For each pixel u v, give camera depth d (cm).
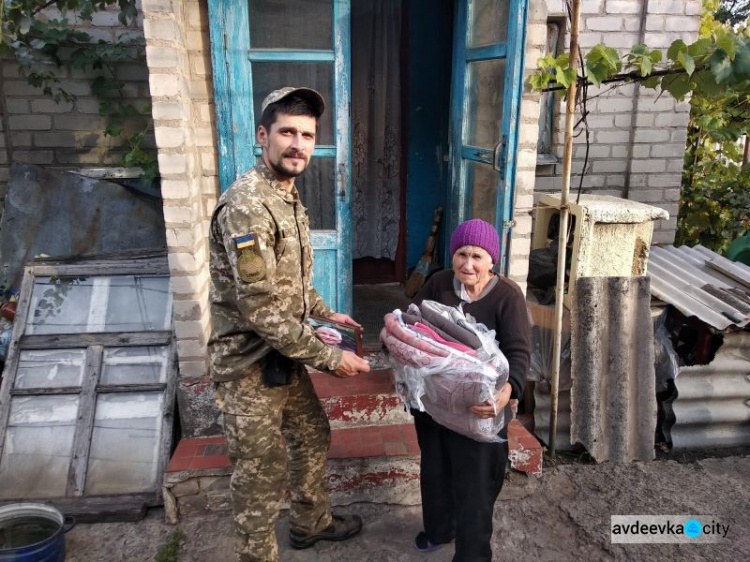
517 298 219
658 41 482
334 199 341
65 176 411
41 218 403
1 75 412
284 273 211
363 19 485
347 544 273
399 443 306
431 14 479
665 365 369
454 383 201
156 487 294
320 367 213
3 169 428
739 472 333
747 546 272
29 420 305
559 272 324
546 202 407
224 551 268
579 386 335
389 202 528
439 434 239
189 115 301
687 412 359
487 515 221
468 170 363
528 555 269
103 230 412
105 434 304
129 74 427
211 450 302
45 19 406
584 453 346
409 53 482
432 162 509
